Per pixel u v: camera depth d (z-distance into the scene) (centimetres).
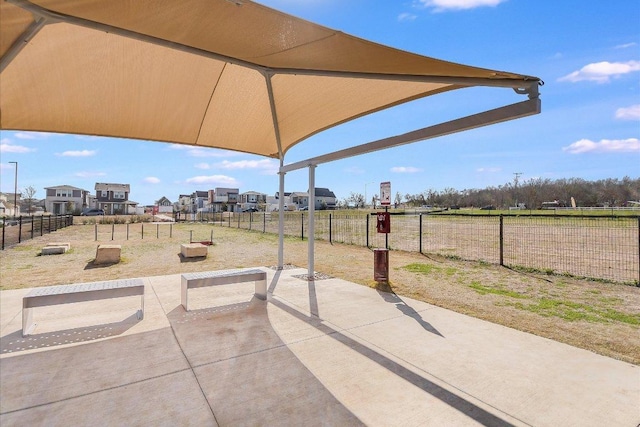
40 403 230
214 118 540
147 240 1427
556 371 280
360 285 594
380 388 253
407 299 503
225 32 247
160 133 571
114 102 437
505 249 1059
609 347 329
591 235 1489
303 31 232
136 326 383
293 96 481
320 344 336
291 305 471
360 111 519
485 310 449
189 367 285
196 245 980
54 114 443
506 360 301
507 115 282
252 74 430
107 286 394
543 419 215
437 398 240
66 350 317
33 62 320
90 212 4812
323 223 2317
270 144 694
